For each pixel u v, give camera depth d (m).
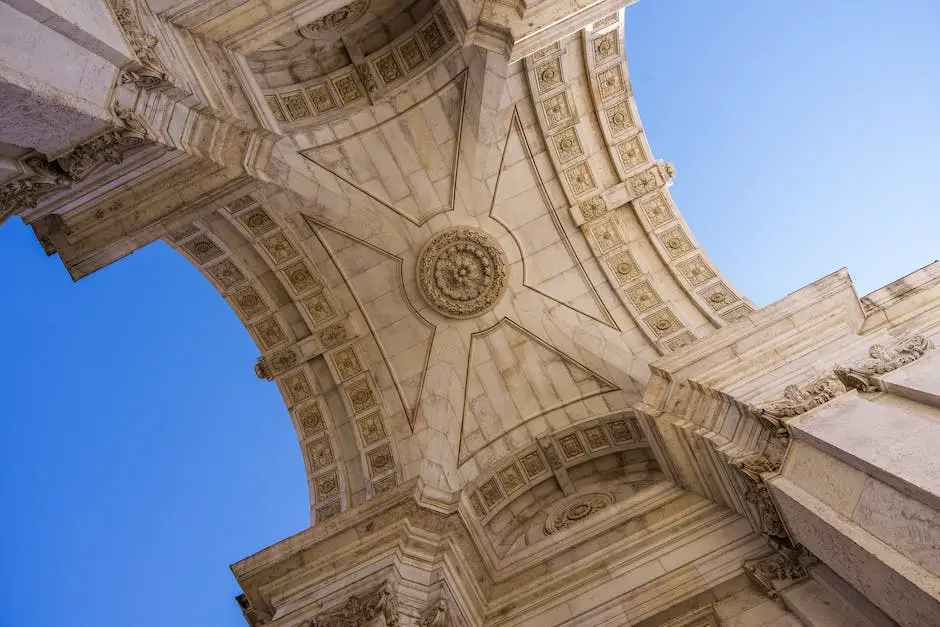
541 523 14.70
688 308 14.91
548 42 11.91
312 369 15.48
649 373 14.40
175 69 8.79
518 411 15.39
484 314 15.69
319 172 14.73
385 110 15.01
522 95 14.80
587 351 15.08
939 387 8.36
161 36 8.96
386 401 15.12
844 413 9.12
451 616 10.87
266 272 15.32
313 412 15.30
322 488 14.58
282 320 15.52
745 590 10.65
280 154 14.08
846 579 8.82
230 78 10.19
